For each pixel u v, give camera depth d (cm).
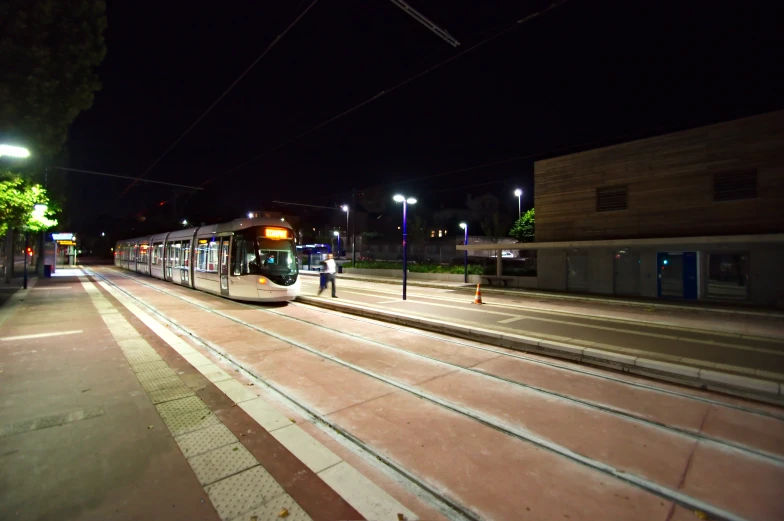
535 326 1020
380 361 691
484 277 2411
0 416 422
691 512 293
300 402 497
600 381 598
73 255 5275
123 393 495
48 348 722
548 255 2086
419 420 448
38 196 1511
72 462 329
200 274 1656
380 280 2761
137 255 3170
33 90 667
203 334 891
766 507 298
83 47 736
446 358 718
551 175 2064
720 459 371
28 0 636
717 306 1437
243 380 582
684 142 1606
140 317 1067
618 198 1819
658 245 1684
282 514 269
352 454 370
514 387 563
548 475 338
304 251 4128
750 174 1457
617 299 1642
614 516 286
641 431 428
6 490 288
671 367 619
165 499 282
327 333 922
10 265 2272
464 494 309
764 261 1438
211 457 343
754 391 541
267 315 1162
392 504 287
